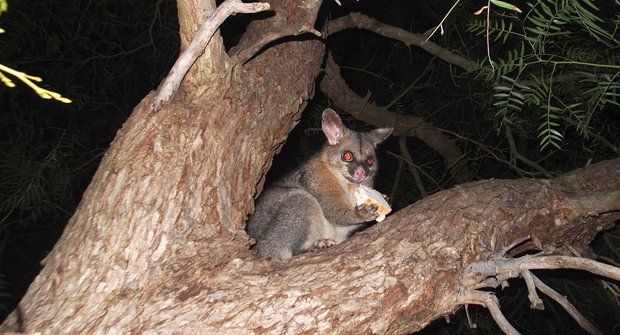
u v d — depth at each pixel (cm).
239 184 82
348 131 127
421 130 151
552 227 88
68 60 136
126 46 152
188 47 77
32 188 109
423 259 77
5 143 121
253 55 87
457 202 85
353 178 121
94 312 70
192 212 76
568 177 92
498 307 76
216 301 72
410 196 160
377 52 167
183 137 79
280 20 99
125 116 152
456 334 133
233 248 77
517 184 90
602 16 109
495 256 80
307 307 72
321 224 120
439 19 152
